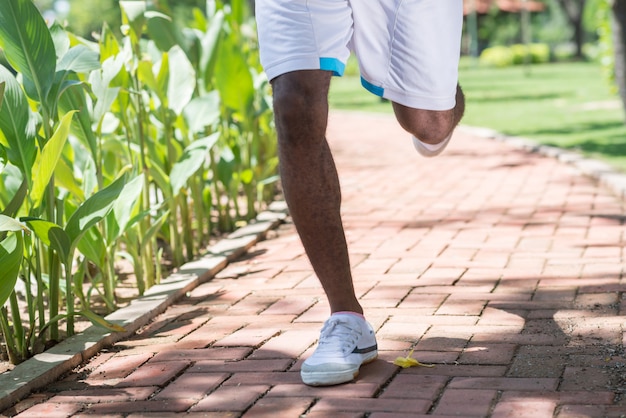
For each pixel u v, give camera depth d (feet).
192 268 14.44
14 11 10.78
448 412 8.09
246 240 16.58
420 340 10.21
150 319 12.00
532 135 32.01
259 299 12.66
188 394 8.98
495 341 10.03
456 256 14.52
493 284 12.59
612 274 12.76
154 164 14.53
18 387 9.18
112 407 8.75
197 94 18.02
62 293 13.34
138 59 15.44
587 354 9.45
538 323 10.66
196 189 16.69
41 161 10.21
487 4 171.42
